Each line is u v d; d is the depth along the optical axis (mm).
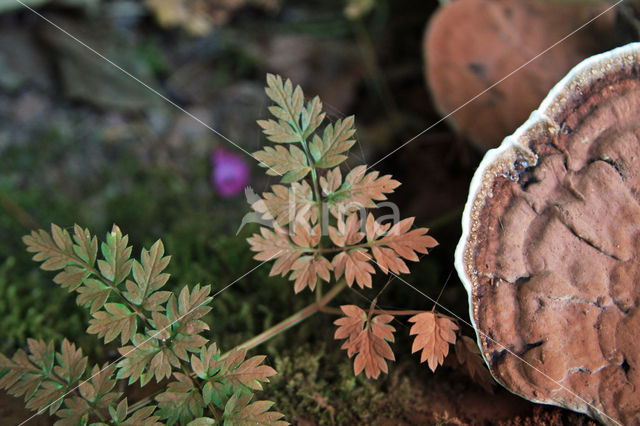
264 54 521
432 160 419
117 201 421
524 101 365
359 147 338
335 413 306
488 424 299
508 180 283
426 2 519
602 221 281
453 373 311
